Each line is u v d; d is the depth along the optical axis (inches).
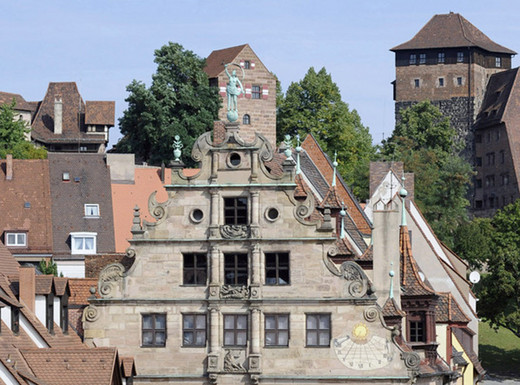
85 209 5590.6
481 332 7578.7
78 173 5703.7
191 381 3567.9
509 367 7027.6
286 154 3816.4
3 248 3312.0
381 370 3511.3
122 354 3575.3
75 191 5639.8
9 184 5600.4
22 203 5546.3
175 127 7810.0
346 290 3528.5
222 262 3577.8
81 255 5467.5
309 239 3538.4
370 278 3843.5
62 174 5679.1
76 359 2834.6
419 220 5196.9
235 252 3570.4
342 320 3528.5
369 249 3865.7
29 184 5610.2
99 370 2819.9
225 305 3560.5
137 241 3592.5
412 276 3853.3
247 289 3550.7
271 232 3558.1
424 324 3823.8
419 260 4820.4
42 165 5689.0
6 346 2800.2
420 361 3688.5
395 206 4094.5
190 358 3570.4
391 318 3668.8
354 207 4677.7
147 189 5762.8
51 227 5502.0
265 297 3545.8
